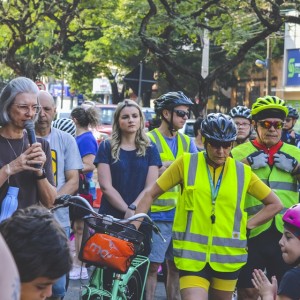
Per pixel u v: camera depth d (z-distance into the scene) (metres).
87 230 5.94
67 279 6.69
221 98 44.12
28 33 22.62
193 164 5.42
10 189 4.91
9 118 4.95
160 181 5.49
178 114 7.59
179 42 30.16
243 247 5.37
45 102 6.51
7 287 2.00
